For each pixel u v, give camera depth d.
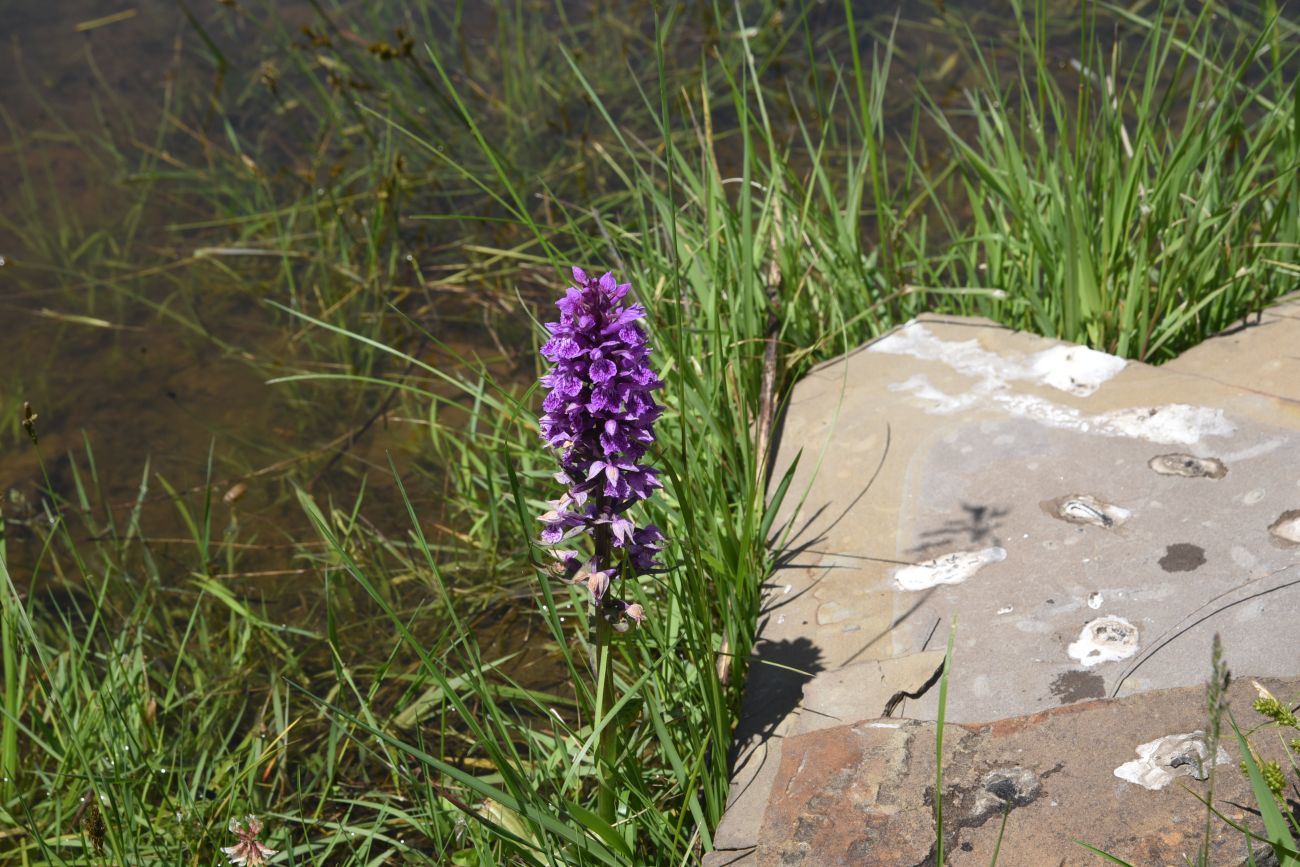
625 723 3.13
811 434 4.00
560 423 2.70
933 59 6.96
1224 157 4.96
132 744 3.48
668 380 4.25
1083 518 3.40
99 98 7.29
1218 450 3.50
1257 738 2.64
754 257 4.63
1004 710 2.93
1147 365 3.91
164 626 4.21
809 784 2.87
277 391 5.32
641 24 7.57
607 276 2.59
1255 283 4.39
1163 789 2.61
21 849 3.13
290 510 4.69
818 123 6.54
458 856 3.19
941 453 3.75
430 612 4.16
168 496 4.79
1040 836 2.59
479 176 6.42
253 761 3.42
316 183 6.55
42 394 5.30
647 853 3.14
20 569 4.46
